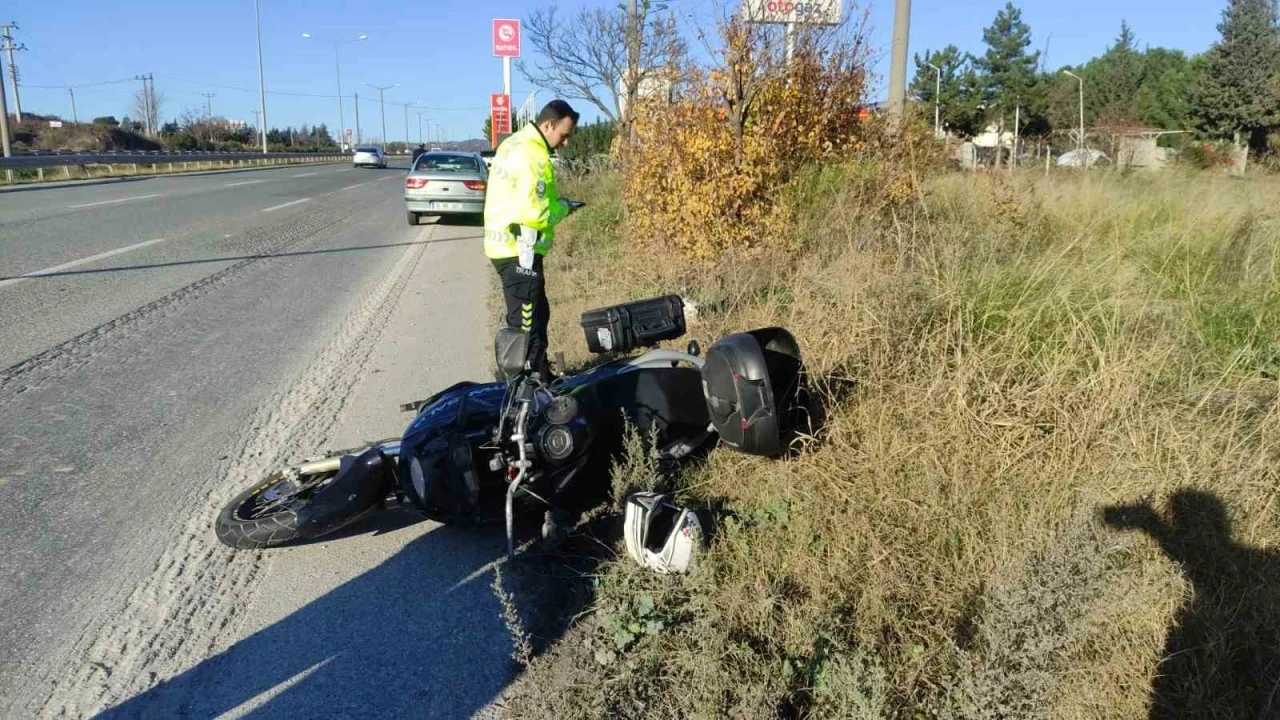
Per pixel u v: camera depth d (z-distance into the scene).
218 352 6.87
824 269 5.81
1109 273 4.82
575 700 2.72
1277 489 3.27
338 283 10.05
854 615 2.99
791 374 3.84
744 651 2.80
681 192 7.44
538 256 4.90
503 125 24.27
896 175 7.16
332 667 2.95
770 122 7.39
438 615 3.24
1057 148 14.36
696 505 3.71
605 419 3.77
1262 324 4.70
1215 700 2.75
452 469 3.57
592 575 3.35
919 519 3.33
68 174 31.53
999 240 6.10
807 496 3.56
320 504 3.67
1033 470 3.46
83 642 3.10
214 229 15.03
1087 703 2.66
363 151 58.06
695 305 5.98
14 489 4.30
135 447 4.86
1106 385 3.62
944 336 4.17
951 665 2.74
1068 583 2.72
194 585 3.47
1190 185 8.96
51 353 6.71
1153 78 46.25
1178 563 2.96
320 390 5.89
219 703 2.79
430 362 6.59
